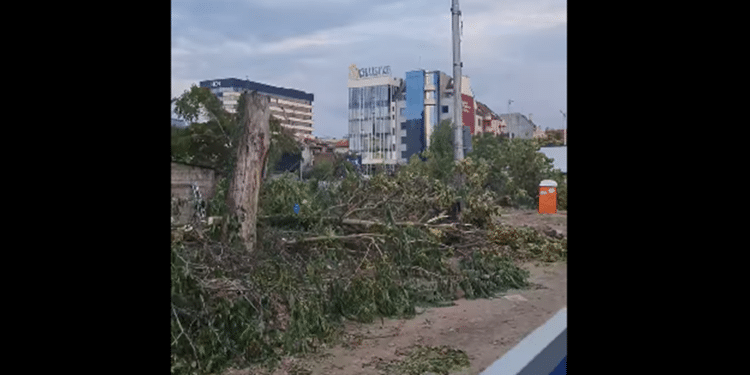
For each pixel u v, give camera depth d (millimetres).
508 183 19172
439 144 25469
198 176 7422
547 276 8383
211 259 5410
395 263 7086
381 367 4445
